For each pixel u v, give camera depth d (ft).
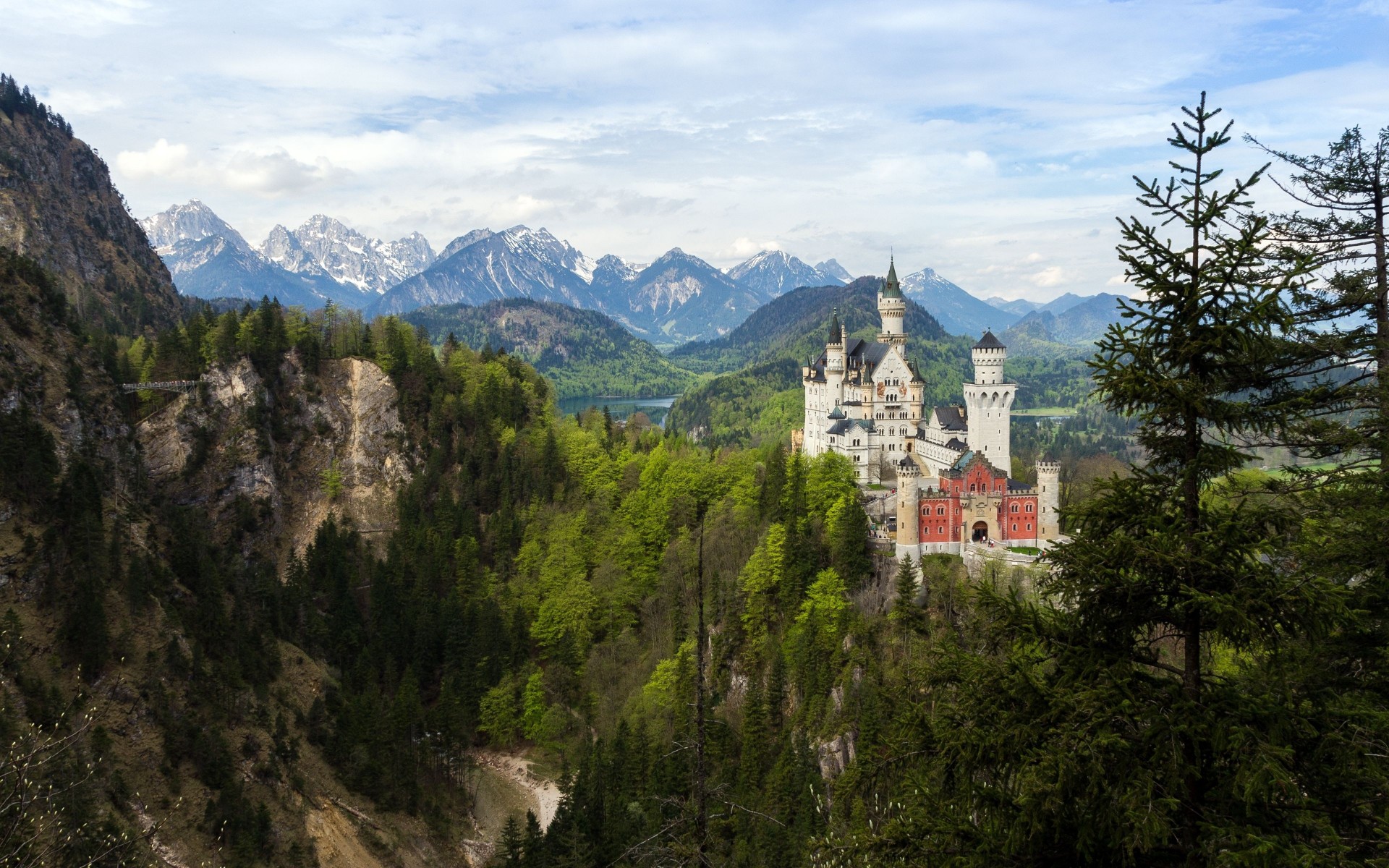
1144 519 97.30
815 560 544.21
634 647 593.01
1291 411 109.50
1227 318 96.37
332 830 411.34
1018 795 98.84
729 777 406.41
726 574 593.83
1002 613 107.04
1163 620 99.14
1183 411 97.14
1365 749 96.32
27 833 129.70
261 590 570.05
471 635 597.93
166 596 480.64
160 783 378.12
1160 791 94.63
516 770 524.93
